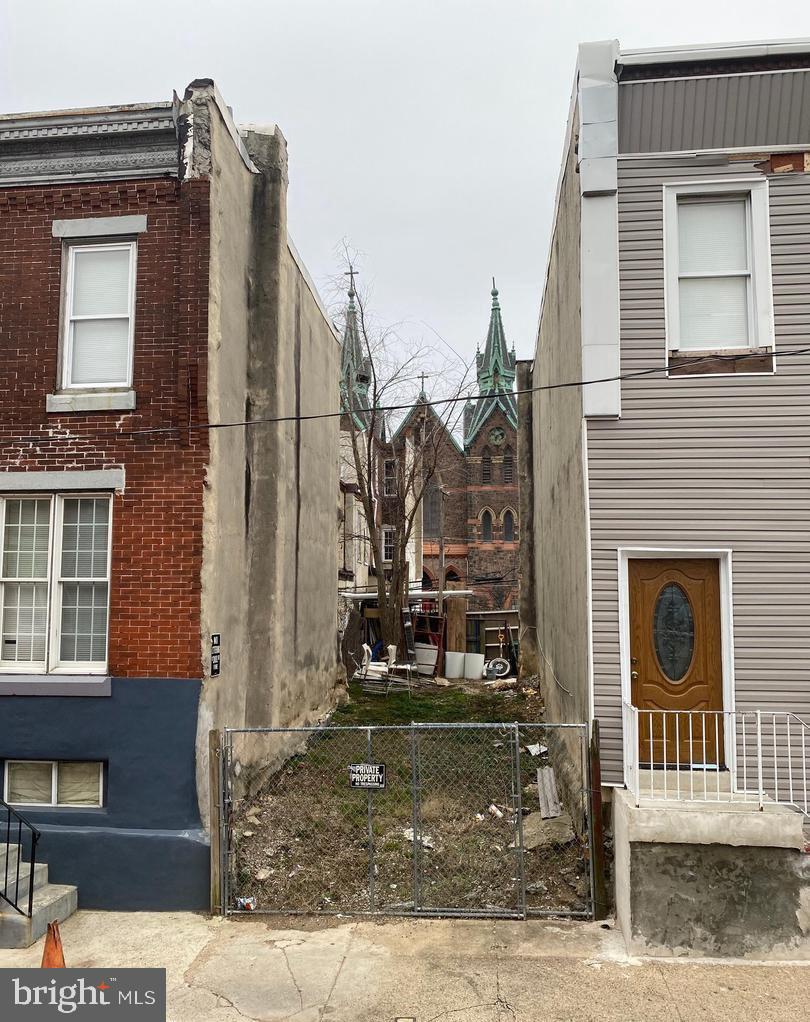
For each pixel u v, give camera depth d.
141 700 7.83
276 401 10.27
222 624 8.59
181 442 8.13
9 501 8.43
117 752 7.79
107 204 8.50
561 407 10.62
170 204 8.45
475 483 43.66
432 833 8.75
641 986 5.70
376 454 26.97
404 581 25.06
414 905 6.94
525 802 9.73
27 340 8.45
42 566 8.34
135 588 8.01
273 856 8.21
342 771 10.98
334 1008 5.46
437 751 12.16
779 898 6.16
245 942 6.52
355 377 27.75
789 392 7.68
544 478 14.60
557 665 11.73
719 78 7.69
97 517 8.34
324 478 14.86
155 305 8.34
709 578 7.72
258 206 10.38
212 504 8.17
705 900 6.18
